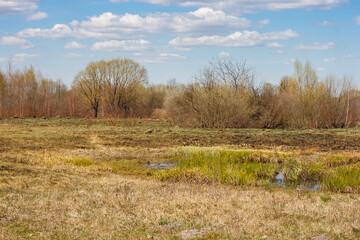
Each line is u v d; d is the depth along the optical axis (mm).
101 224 7621
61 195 10047
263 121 39125
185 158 19047
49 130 30922
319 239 6797
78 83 65188
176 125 39094
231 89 39438
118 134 29312
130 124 40219
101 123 40781
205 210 8836
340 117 42000
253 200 10266
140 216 8273
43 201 9258
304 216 8516
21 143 22594
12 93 58438
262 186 13500
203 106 37781
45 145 22297
